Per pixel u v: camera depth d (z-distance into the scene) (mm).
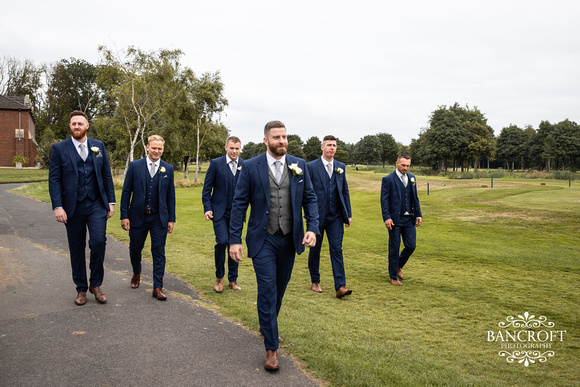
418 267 8109
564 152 77562
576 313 5434
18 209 14625
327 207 6180
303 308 5355
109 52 35188
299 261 8719
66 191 4742
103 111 50594
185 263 7812
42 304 4801
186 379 3152
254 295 5832
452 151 75312
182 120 41281
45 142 52312
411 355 3875
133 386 3016
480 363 3848
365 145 112250
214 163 6086
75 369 3244
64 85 75188
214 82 41625
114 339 3863
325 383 3182
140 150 38375
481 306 5703
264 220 3691
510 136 92562
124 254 8281
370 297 6105
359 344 4062
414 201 6969
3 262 6762
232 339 4012
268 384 3125
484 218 15016
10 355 3449
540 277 7324
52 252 7637
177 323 4367
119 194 22844
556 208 16031
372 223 14602
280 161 3840
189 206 19312
